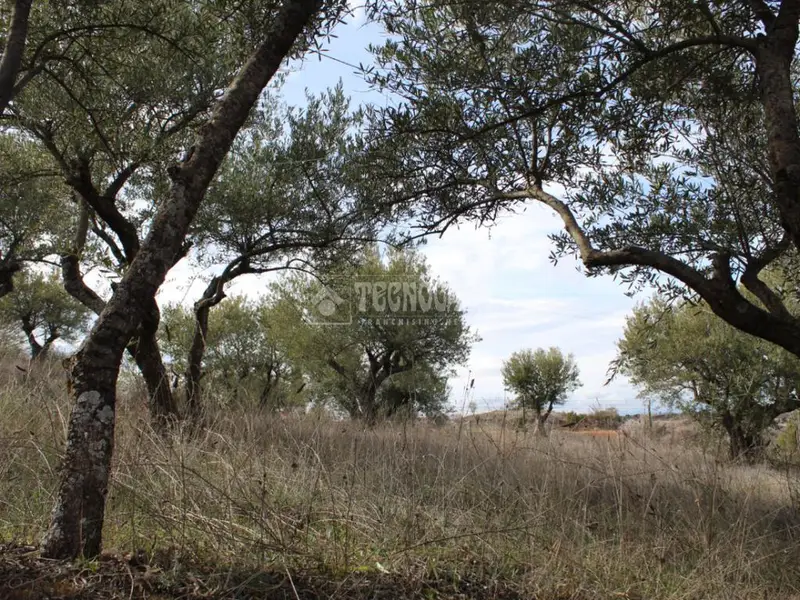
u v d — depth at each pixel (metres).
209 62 5.62
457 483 4.49
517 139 4.77
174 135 7.05
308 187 8.41
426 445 5.50
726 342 12.11
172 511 3.28
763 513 4.75
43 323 21.80
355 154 5.32
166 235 3.01
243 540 3.17
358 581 3.04
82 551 2.78
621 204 4.62
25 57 5.02
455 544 3.67
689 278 3.60
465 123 4.65
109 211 7.10
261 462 4.11
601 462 5.39
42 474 3.83
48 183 9.08
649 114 4.42
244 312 17.67
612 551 3.92
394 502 4.15
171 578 2.74
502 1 3.83
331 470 4.69
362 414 6.77
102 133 6.34
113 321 2.88
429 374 15.74
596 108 4.38
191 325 11.52
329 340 16.89
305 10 3.36
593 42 4.13
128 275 2.95
